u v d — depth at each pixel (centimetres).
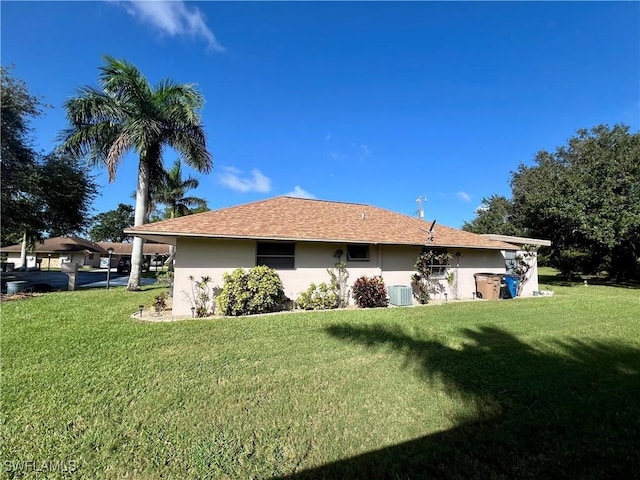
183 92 1463
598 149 2108
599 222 1673
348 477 253
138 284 1464
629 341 643
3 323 745
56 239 3300
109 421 327
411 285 1281
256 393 398
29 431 305
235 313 901
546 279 2483
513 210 2466
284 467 264
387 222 1425
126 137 1346
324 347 587
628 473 258
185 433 309
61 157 1641
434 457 277
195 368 477
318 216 1286
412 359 525
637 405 369
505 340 647
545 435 310
